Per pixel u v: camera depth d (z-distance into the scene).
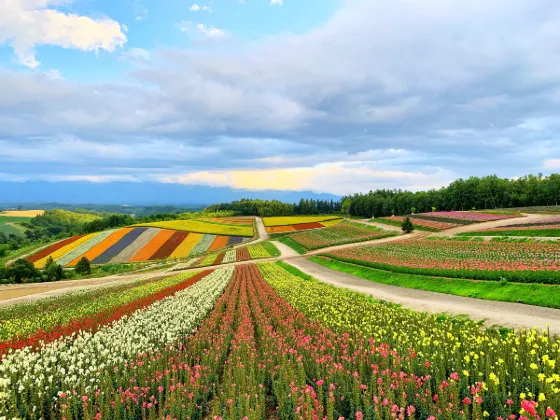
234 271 50.75
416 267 34.88
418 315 17.83
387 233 80.50
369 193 199.62
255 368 11.03
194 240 103.00
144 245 97.44
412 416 6.57
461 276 27.89
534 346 9.20
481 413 6.82
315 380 10.14
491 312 18.31
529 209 86.44
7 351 14.02
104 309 24.84
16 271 64.94
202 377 10.84
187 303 23.84
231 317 19.12
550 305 18.22
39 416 9.28
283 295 27.03
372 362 10.20
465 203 124.31
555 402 6.58
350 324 15.79
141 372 10.89
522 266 26.50
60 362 12.33
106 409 8.55
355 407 7.99
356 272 42.09
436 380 8.52
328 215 180.62
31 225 162.00
